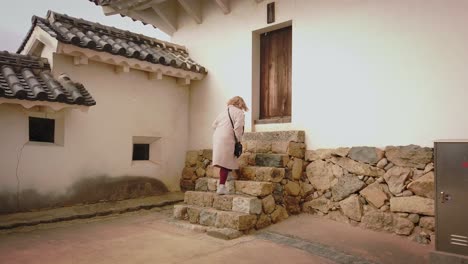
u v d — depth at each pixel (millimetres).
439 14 4316
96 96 5938
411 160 4418
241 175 5445
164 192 6957
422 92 4426
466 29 4109
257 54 6543
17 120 5031
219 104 6965
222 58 6973
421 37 4457
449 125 4203
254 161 5551
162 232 4605
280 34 6301
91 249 3850
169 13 7844
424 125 4395
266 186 4867
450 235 3227
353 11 5117
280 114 6207
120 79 6301
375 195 4699
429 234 4168
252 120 6363
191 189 7090
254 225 4648
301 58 5723
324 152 5320
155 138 6934
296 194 5422
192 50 7621
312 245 4051
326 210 5203
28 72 5207
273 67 6367
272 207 4953
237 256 3676
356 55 5059
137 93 6574
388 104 4711
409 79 4539
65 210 5320
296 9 5820
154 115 6859
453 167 3232
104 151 6023
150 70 6355
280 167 5223
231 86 6766
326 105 5371
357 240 4223
